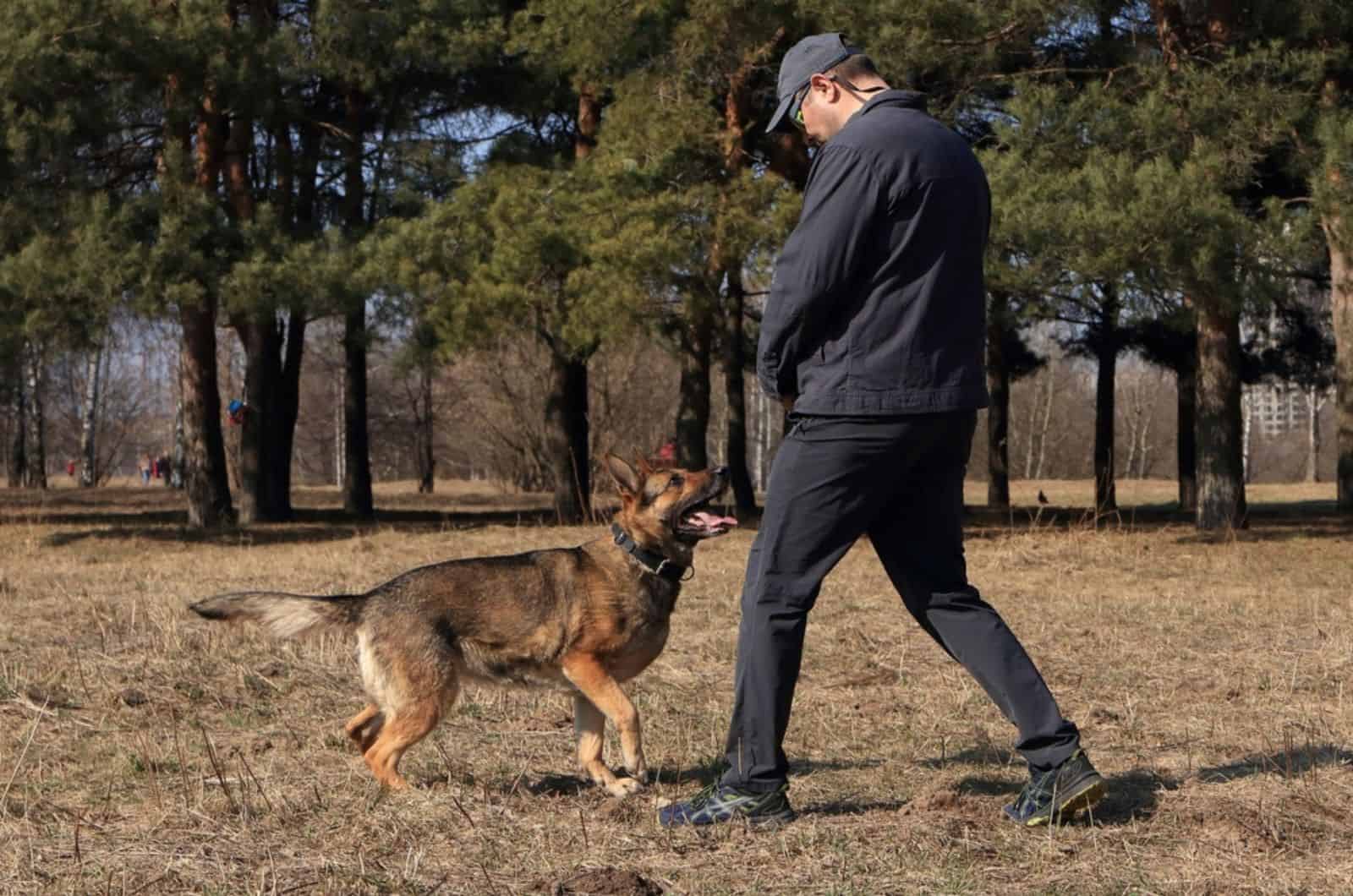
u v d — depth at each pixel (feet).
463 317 62.18
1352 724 19.69
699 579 41.73
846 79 14.03
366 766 17.22
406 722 16.01
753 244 59.98
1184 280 49.37
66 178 61.57
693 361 73.41
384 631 16.15
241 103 63.67
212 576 43.93
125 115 62.49
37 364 80.69
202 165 66.59
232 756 17.78
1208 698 22.18
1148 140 50.29
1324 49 52.34
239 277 60.03
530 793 16.11
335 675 23.88
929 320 13.24
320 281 61.41
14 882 12.19
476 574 16.42
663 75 62.23
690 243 59.62
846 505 13.53
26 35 57.41
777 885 12.14
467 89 77.00
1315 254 50.42
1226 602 36.88
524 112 78.59
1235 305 48.65
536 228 61.41
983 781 16.42
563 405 77.82
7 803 15.02
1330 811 14.52
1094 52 58.95
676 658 26.35
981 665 14.02
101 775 16.71
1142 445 225.35
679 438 73.67
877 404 13.16
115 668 23.98
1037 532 63.77
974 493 130.21
